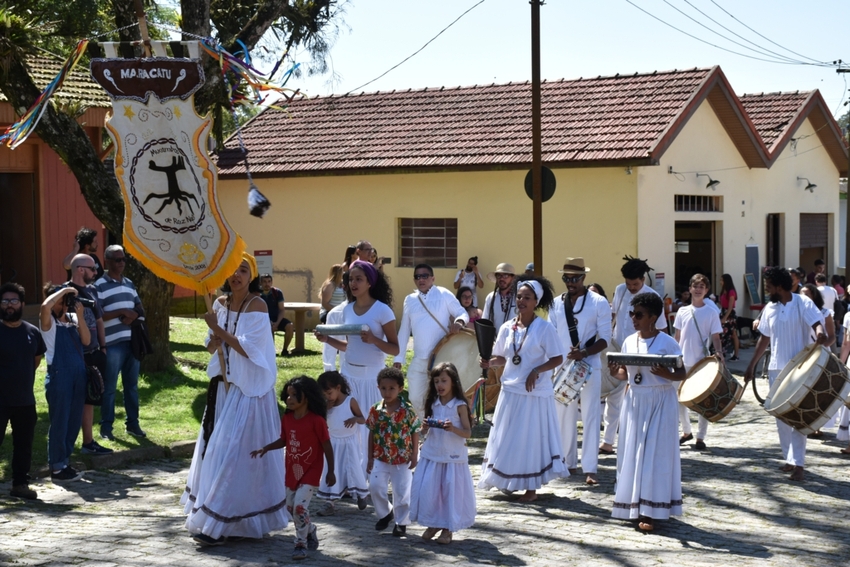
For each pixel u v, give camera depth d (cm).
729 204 2255
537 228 1413
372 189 2222
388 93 2503
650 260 1955
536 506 837
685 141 2069
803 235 2683
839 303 1825
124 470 943
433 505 712
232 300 701
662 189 1995
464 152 2105
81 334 895
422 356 1002
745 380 1036
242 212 2364
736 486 910
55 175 2053
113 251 1002
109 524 745
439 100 2405
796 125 2431
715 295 2205
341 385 795
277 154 2348
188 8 1315
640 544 718
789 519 795
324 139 2362
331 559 663
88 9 1340
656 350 755
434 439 722
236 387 693
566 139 2005
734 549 705
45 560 643
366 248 1081
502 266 1034
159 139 657
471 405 971
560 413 959
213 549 677
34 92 1291
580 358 913
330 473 686
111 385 997
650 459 750
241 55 773
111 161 2080
